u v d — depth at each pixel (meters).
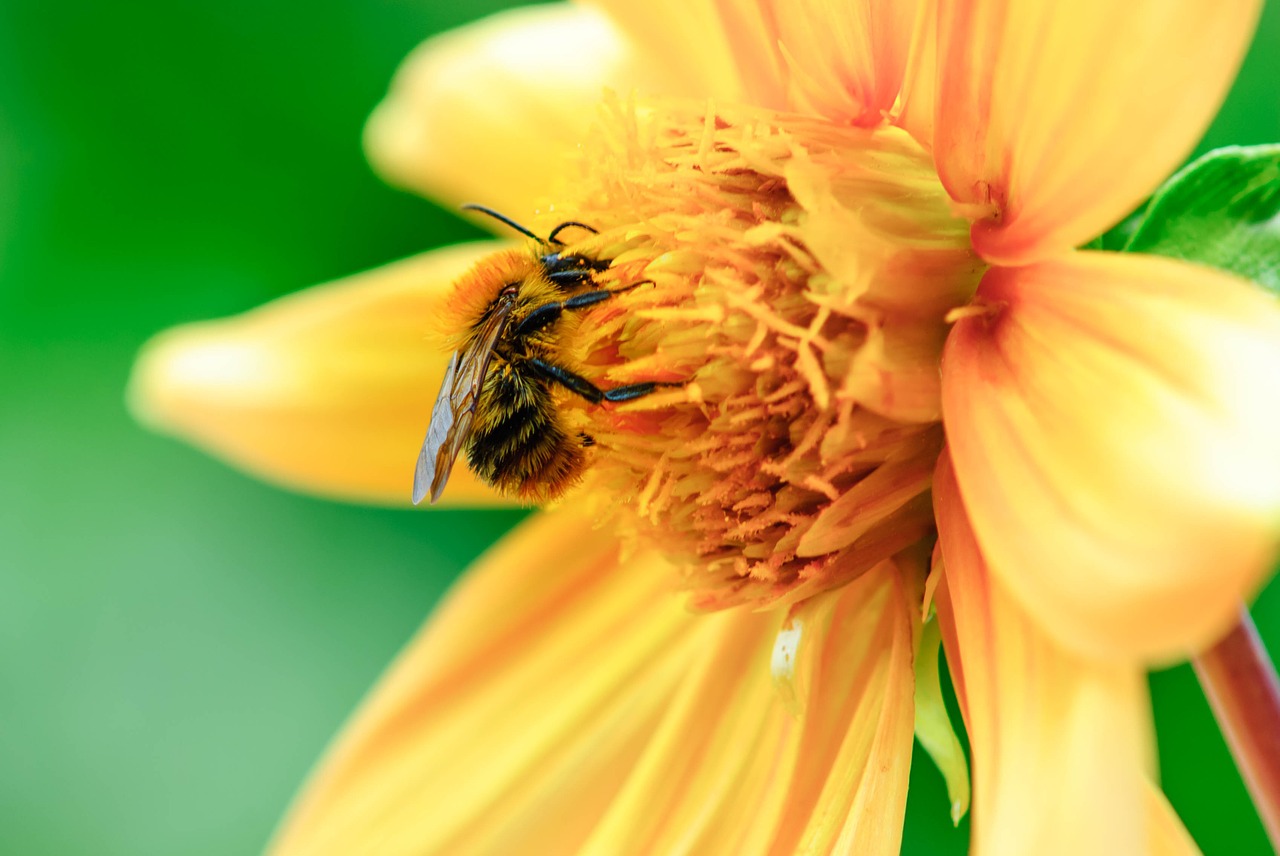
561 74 0.20
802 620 0.17
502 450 0.19
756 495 0.17
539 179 0.20
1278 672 0.20
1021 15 0.16
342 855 0.19
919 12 0.17
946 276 0.17
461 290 0.19
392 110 0.20
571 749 0.19
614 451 0.18
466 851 0.19
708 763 0.18
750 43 0.18
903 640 0.17
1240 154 0.17
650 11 0.18
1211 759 0.20
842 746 0.18
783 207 0.17
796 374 0.17
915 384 0.17
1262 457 0.15
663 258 0.17
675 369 0.17
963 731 0.20
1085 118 0.16
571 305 0.18
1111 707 0.15
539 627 0.19
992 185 0.17
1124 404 0.16
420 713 0.19
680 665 0.19
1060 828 0.15
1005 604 0.16
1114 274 0.16
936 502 0.17
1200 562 0.15
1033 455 0.16
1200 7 0.16
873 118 0.17
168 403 0.20
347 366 0.20
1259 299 0.15
